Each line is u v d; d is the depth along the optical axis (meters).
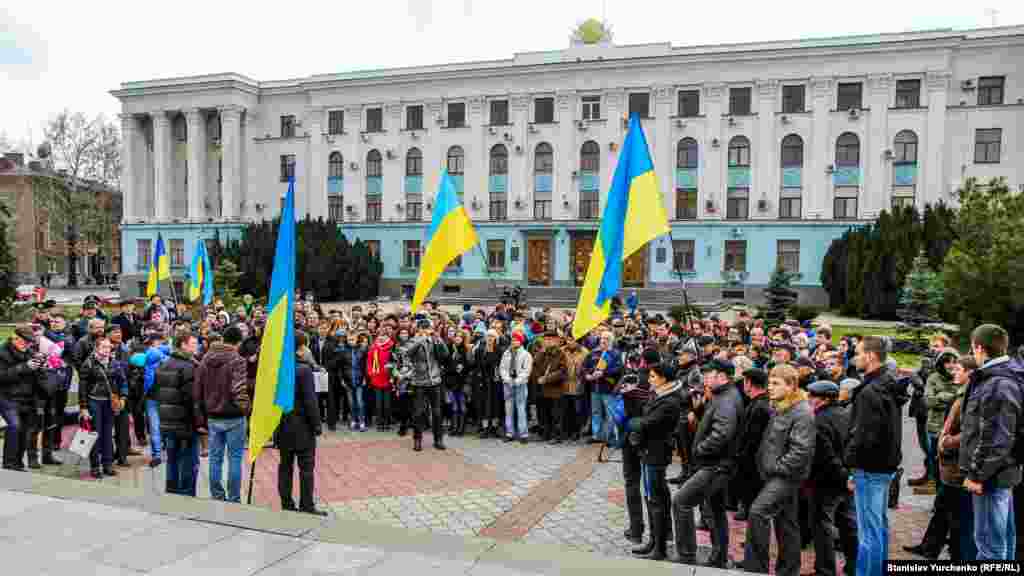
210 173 48.38
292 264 6.86
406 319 12.58
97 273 66.38
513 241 42.16
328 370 11.96
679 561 5.89
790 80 37.78
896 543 6.80
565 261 41.28
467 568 4.75
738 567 6.09
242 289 39.50
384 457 10.08
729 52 38.03
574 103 41.09
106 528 5.51
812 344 12.01
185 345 7.81
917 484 8.73
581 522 7.32
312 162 46.16
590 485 8.66
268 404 6.74
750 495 6.43
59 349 9.62
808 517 6.40
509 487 8.57
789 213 38.22
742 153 38.81
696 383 7.72
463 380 11.80
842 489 5.81
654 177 7.91
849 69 36.91
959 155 35.97
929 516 7.64
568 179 41.12
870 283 30.19
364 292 42.78
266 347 6.82
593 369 10.86
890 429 5.31
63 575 4.70
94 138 57.19
